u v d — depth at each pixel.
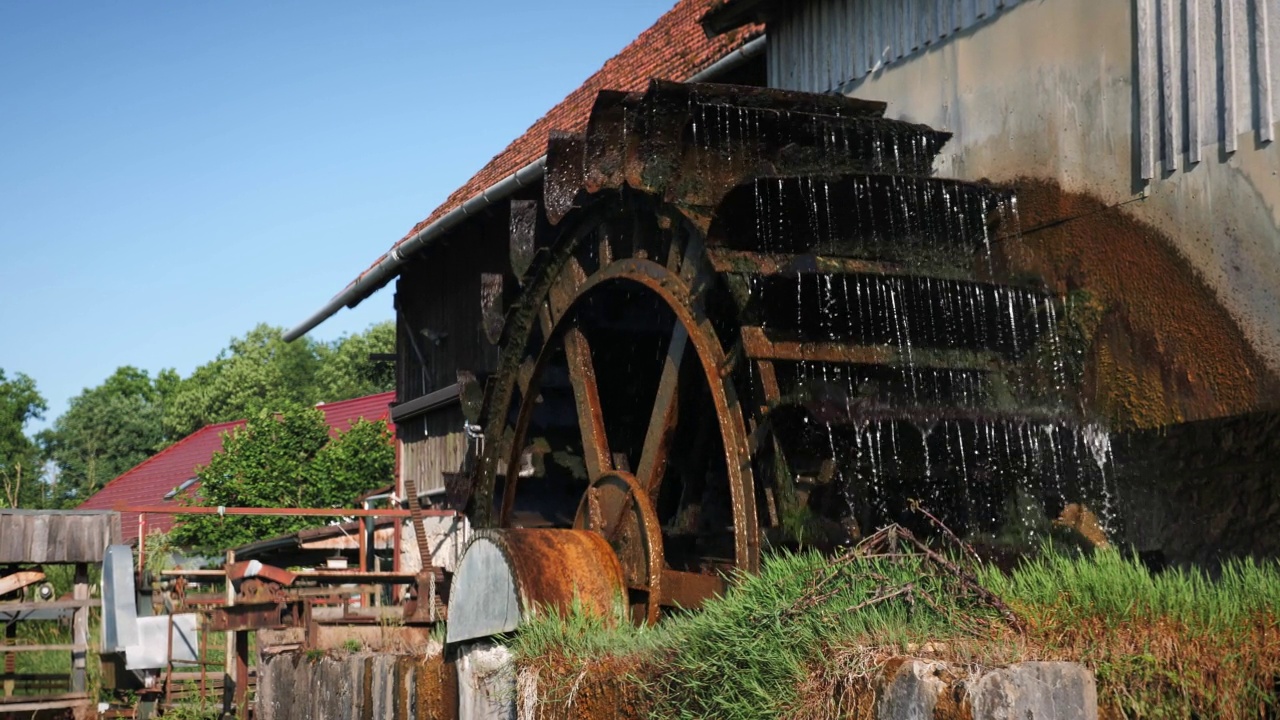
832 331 6.00
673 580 5.99
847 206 6.25
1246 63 5.34
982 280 6.10
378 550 15.51
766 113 6.71
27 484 48.38
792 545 5.62
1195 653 3.16
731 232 6.14
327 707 6.95
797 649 3.54
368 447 26.94
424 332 13.76
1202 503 5.46
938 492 6.13
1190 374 5.54
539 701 4.74
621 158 6.70
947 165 7.14
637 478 6.68
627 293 7.59
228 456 25.50
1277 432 5.12
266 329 64.62
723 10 8.70
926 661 3.11
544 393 8.12
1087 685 2.96
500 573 5.60
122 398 57.66
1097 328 6.02
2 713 13.28
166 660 13.01
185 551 23.98
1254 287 5.25
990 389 6.27
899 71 7.54
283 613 9.46
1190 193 5.59
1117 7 6.06
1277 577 3.82
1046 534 6.00
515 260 8.13
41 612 14.64
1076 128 6.27
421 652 6.34
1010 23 6.72
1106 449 5.92
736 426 5.93
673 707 3.88
